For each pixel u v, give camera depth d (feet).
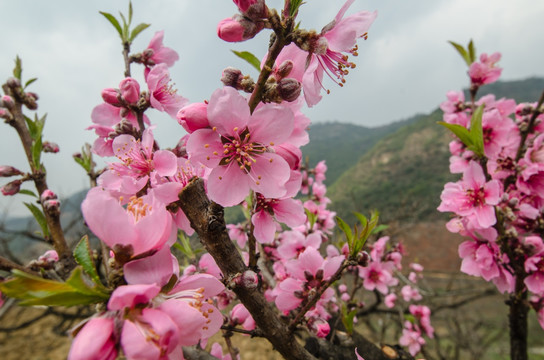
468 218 8.03
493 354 30.48
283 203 5.16
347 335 6.72
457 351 24.08
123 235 2.77
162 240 2.89
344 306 6.64
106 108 5.52
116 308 2.55
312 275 5.98
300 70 3.81
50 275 5.35
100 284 2.68
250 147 3.64
